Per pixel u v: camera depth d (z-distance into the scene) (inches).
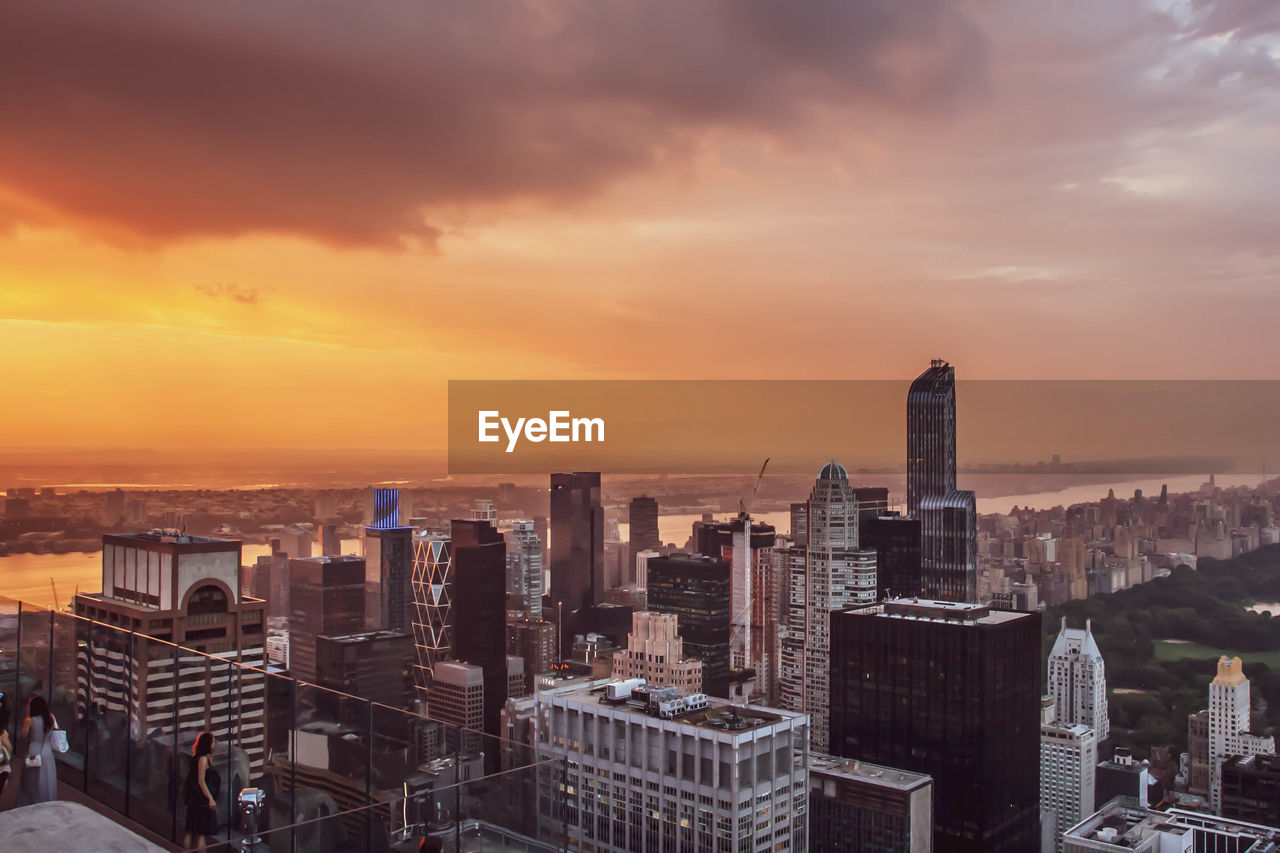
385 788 538.3
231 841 494.3
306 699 541.0
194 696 546.9
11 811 320.8
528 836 558.3
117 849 297.4
